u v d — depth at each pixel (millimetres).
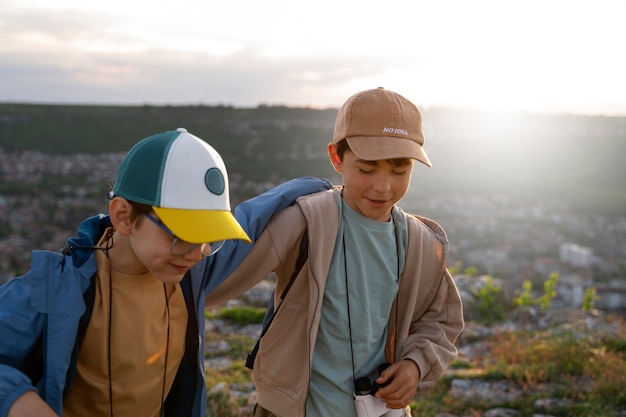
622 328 7355
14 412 1528
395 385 2303
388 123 2193
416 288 2451
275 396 2352
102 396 1840
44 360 1664
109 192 1771
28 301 1663
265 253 2289
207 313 9383
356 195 2266
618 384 5188
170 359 1965
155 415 1996
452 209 106938
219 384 5340
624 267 72688
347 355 2344
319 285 2264
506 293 10562
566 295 47156
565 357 5918
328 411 2324
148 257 1701
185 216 1649
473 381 5648
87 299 1764
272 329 2379
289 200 2365
